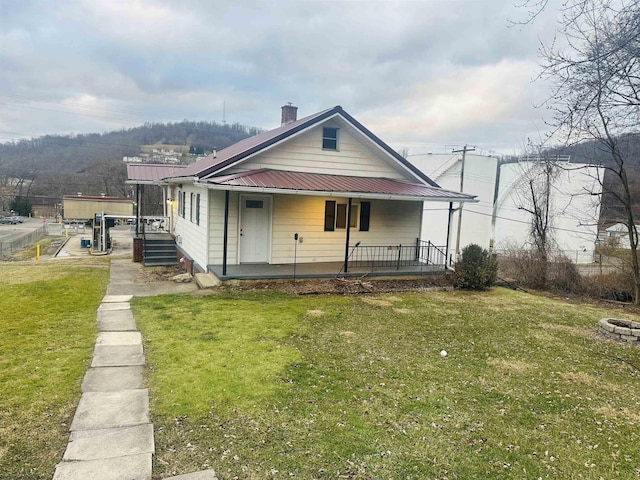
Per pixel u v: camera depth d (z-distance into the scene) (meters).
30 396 4.30
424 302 10.02
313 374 5.25
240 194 11.52
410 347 6.58
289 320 7.64
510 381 5.45
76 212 42.34
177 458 3.40
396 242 14.09
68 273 11.88
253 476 3.22
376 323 7.85
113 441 3.58
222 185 9.31
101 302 8.54
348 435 3.88
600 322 8.14
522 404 4.78
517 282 14.64
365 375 5.33
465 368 5.82
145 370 5.12
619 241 16.77
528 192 21.50
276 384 4.88
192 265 12.52
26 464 3.22
